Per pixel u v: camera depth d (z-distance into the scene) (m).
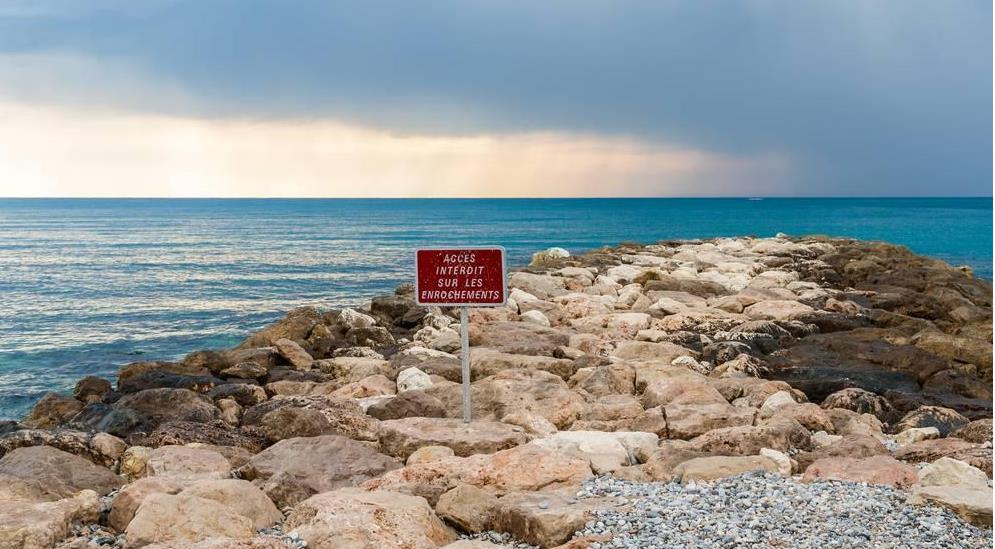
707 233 94.00
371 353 17.73
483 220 139.38
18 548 7.14
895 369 15.30
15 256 68.75
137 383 15.12
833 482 8.05
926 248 59.94
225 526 7.41
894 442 10.80
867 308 21.19
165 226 123.75
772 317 19.39
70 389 21.12
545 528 7.04
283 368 16.80
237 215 172.38
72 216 170.62
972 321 20.66
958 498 7.21
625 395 12.74
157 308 35.84
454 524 7.70
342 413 11.14
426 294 10.77
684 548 6.50
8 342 27.69
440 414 11.89
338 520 7.11
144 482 8.26
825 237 44.25
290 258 62.44
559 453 8.66
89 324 31.58
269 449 9.69
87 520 8.14
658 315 20.69
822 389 13.77
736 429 9.66
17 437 9.99
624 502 7.58
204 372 16.41
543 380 12.91
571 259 33.50
